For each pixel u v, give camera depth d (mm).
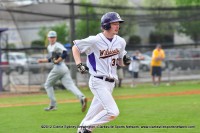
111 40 17594
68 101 37219
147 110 29281
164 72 55781
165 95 41062
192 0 63219
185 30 70188
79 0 66500
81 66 17250
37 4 52125
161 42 75750
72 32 51000
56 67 28547
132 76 53344
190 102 34156
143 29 77125
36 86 49656
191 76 56500
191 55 65312
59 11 51781
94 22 55188
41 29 65375
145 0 86438
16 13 52062
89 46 17391
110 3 70875
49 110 30000
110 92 18047
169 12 58250
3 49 51281
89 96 41875
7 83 50031
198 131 20922
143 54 63188
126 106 32062
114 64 17812
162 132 20844
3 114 28703
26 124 24047
